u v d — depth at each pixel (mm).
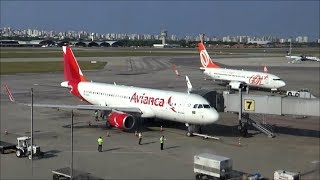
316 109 61031
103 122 75750
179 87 127562
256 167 48875
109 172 46625
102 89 79312
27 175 45000
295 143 61656
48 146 58094
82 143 60188
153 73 173250
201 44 147250
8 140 61094
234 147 58781
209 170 43938
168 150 56750
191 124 65375
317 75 170500
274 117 82812
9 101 98188
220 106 68375
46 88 122250
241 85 119688
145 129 70125
